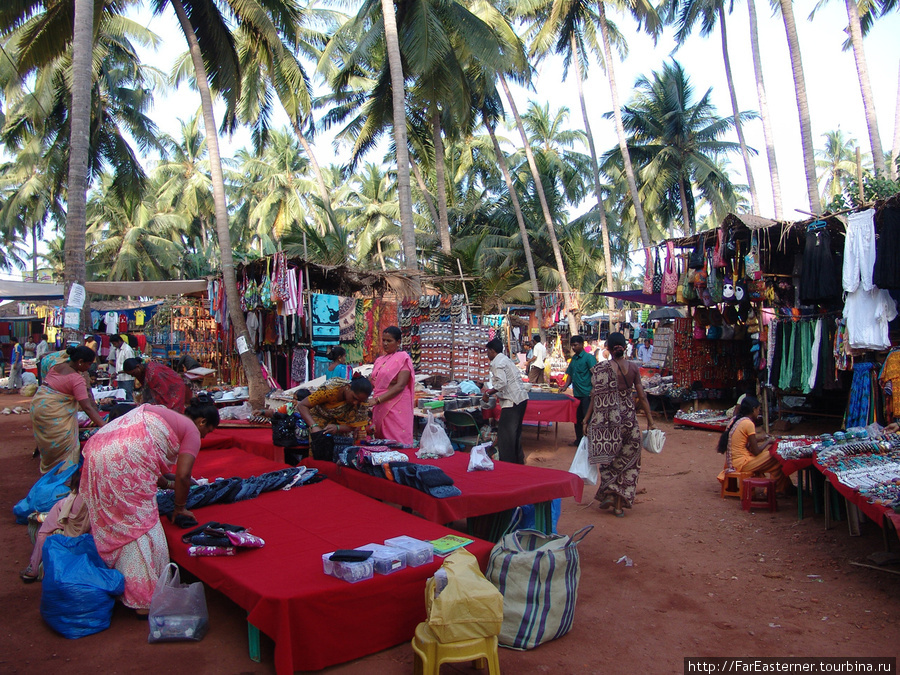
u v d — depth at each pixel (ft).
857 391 25.90
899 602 12.73
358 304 37.52
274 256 34.32
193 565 11.66
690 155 87.61
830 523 17.85
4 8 37.35
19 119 73.26
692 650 11.00
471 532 16.46
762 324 32.58
